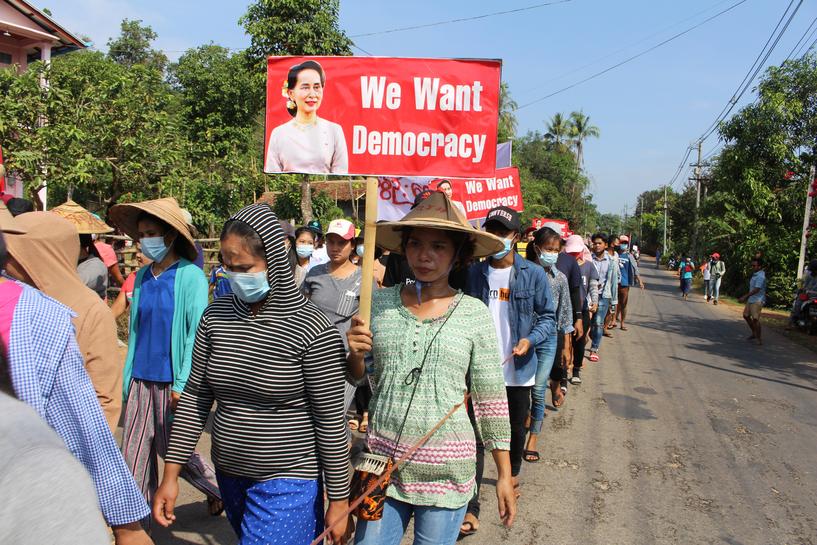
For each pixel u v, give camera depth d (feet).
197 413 8.42
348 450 8.39
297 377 7.93
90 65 35.73
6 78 29.35
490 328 8.39
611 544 13.08
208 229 48.03
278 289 7.88
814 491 16.20
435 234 8.31
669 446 19.35
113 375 8.94
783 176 71.31
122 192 33.27
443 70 10.39
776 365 34.22
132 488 6.33
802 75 67.41
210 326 8.15
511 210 14.44
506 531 13.51
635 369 31.17
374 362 8.68
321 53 53.93
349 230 15.30
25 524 2.67
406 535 13.07
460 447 8.13
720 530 13.83
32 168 27.99
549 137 218.38
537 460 17.72
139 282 11.68
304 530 8.12
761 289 41.93
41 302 5.91
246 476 8.16
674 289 98.73
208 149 48.62
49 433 3.11
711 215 86.84
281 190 56.44
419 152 10.50
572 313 21.21
